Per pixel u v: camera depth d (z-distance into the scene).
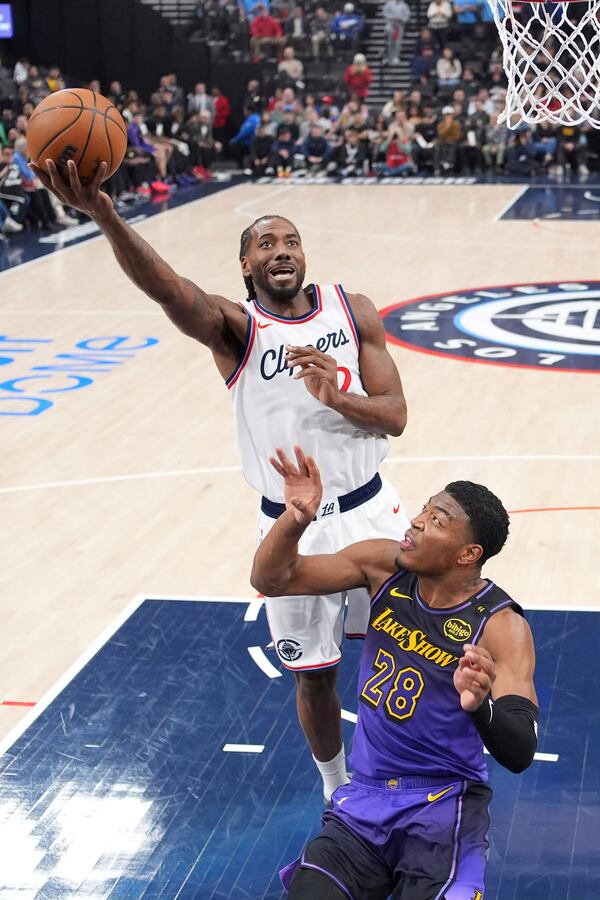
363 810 3.34
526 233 17.69
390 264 15.66
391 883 3.34
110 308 13.66
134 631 6.14
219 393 10.34
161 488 8.12
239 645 5.98
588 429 9.13
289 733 5.19
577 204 20.31
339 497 4.33
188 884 4.21
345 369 4.25
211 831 4.52
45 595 6.57
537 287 14.22
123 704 5.44
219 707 5.40
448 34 26.47
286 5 27.50
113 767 4.94
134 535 7.35
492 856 4.35
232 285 14.37
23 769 4.93
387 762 3.37
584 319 12.66
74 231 19.06
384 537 4.39
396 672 3.38
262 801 4.70
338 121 24.98
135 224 19.22
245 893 4.16
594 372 10.72
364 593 4.35
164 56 27.50
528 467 8.29
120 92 24.67
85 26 27.50
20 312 13.54
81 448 8.98
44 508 7.81
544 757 4.96
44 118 3.67
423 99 25.84
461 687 2.96
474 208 20.14
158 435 9.24
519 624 3.34
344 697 5.39
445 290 14.16
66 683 5.63
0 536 7.38
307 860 3.27
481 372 10.77
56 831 4.52
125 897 4.14
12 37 27.52
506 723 3.04
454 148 24.53
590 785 4.76
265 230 4.13
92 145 3.66
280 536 3.40
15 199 18.80
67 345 12.07
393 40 27.30
